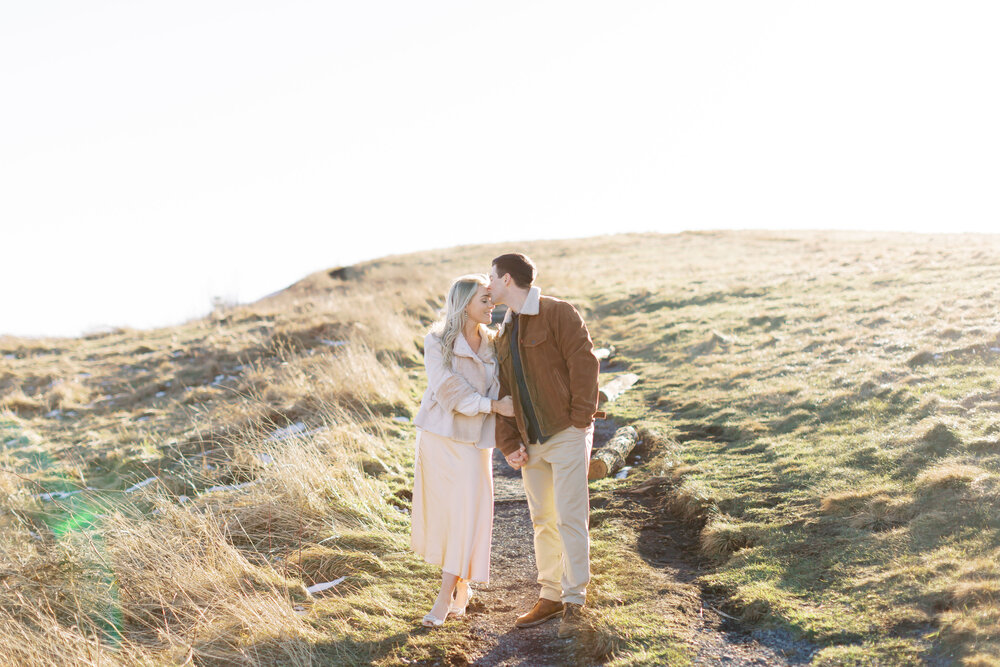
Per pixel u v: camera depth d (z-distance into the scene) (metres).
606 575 4.39
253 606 3.96
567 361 3.80
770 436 6.54
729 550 4.61
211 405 10.59
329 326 14.28
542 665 3.56
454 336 3.93
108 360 16.05
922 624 3.37
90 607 4.29
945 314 9.68
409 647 3.75
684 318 13.06
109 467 7.91
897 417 6.27
